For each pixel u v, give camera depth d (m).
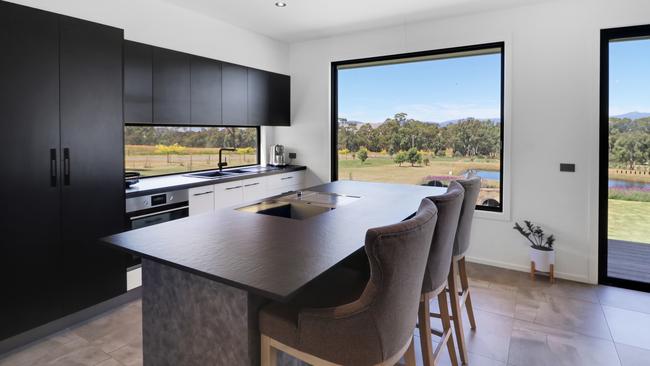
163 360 1.65
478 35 3.84
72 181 2.57
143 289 1.69
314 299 1.54
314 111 4.98
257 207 2.43
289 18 4.05
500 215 3.83
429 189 3.07
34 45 2.34
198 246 1.53
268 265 1.31
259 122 4.57
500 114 3.90
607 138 3.38
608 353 2.32
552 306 2.96
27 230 2.37
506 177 3.78
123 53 2.86
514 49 3.68
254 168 4.82
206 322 1.49
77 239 2.62
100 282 2.78
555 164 3.57
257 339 1.42
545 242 3.63
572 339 2.48
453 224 1.88
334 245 1.54
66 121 2.52
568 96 3.48
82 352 2.36
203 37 3.96
